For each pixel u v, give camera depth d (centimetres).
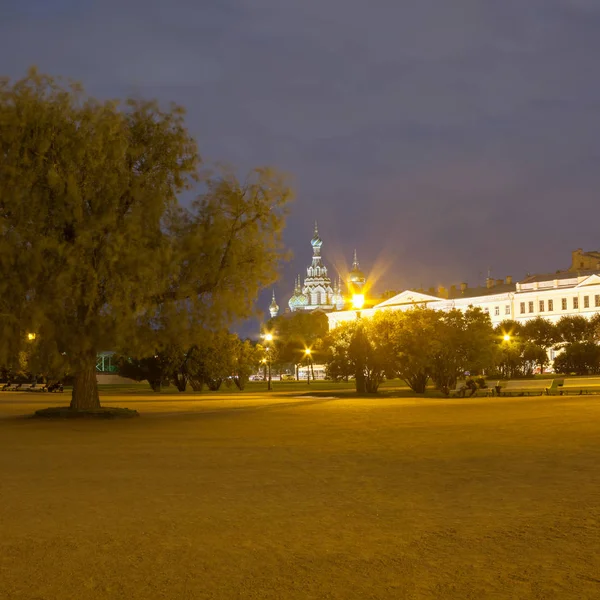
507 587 738
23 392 7244
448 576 774
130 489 1302
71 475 1478
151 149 3144
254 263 3188
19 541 938
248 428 2533
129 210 3034
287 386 8475
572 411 2875
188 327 3092
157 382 7425
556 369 9381
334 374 5762
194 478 1415
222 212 3156
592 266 16712
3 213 2855
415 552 863
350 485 1308
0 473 1514
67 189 2820
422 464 1547
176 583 766
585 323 11731
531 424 2383
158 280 2939
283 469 1518
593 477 1335
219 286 3130
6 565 835
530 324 12075
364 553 862
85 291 2847
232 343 7312
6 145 2861
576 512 1049
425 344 5200
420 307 5534
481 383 4803
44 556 869
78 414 3133
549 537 917
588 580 754
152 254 2889
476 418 2703
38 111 2892
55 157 2897
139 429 2561
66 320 2930
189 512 1098
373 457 1680
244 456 1745
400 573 787
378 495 1208
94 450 1920
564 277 16288
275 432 2367
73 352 2912
